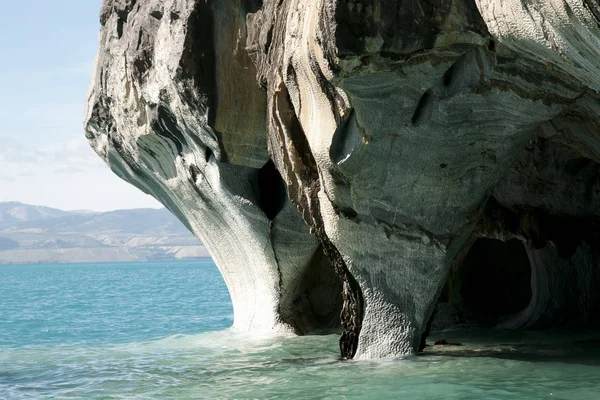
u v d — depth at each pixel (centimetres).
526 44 726
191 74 1214
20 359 1377
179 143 1399
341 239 1036
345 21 833
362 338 1079
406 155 959
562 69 752
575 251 1455
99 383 1073
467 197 1001
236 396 916
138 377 1102
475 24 830
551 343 1245
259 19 1177
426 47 856
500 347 1193
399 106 915
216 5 1199
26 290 5831
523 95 884
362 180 977
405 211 1005
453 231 1024
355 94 900
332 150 957
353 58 855
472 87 884
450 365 1017
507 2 713
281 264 1441
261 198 1391
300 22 945
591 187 1378
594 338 1298
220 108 1230
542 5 662
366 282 1059
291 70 976
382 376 962
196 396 936
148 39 1369
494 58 853
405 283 1049
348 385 927
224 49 1215
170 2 1284
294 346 1325
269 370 1082
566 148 1320
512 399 831
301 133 1053
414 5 831
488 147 957
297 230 1405
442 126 926
